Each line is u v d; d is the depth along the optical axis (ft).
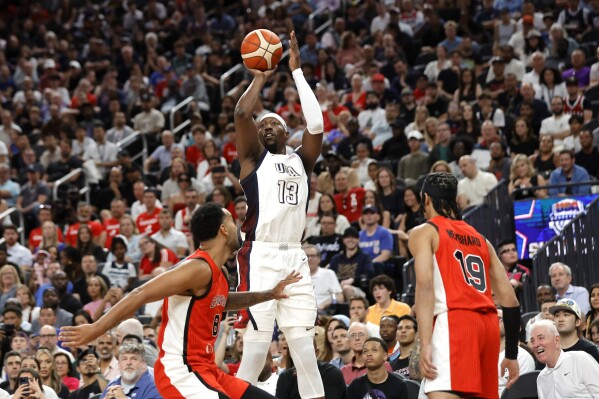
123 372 44.50
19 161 97.86
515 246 59.77
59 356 54.19
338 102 94.94
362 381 43.04
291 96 94.84
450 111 84.94
